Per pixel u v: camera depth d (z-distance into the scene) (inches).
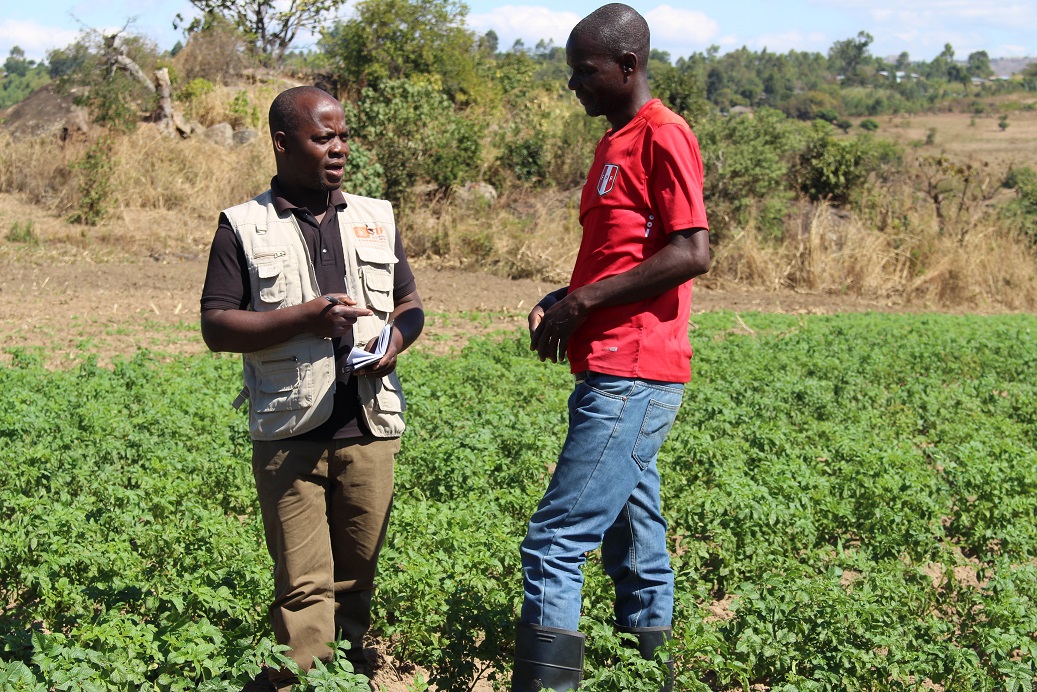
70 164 795.4
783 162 871.7
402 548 198.8
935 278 797.9
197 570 187.9
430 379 381.1
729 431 326.6
